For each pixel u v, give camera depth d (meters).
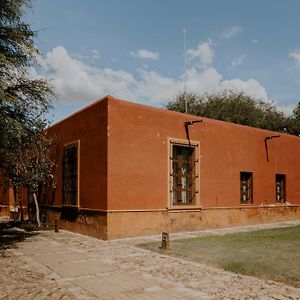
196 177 14.78
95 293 5.90
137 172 12.91
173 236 12.73
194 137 14.91
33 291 6.02
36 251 9.80
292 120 37.31
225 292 5.91
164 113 13.96
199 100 37.97
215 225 15.30
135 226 12.65
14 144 12.22
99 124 12.85
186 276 6.95
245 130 17.31
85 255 9.15
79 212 13.91
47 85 11.47
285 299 5.54
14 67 10.66
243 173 17.36
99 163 12.68
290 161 19.72
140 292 5.95
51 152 16.88
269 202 18.12
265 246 10.20
